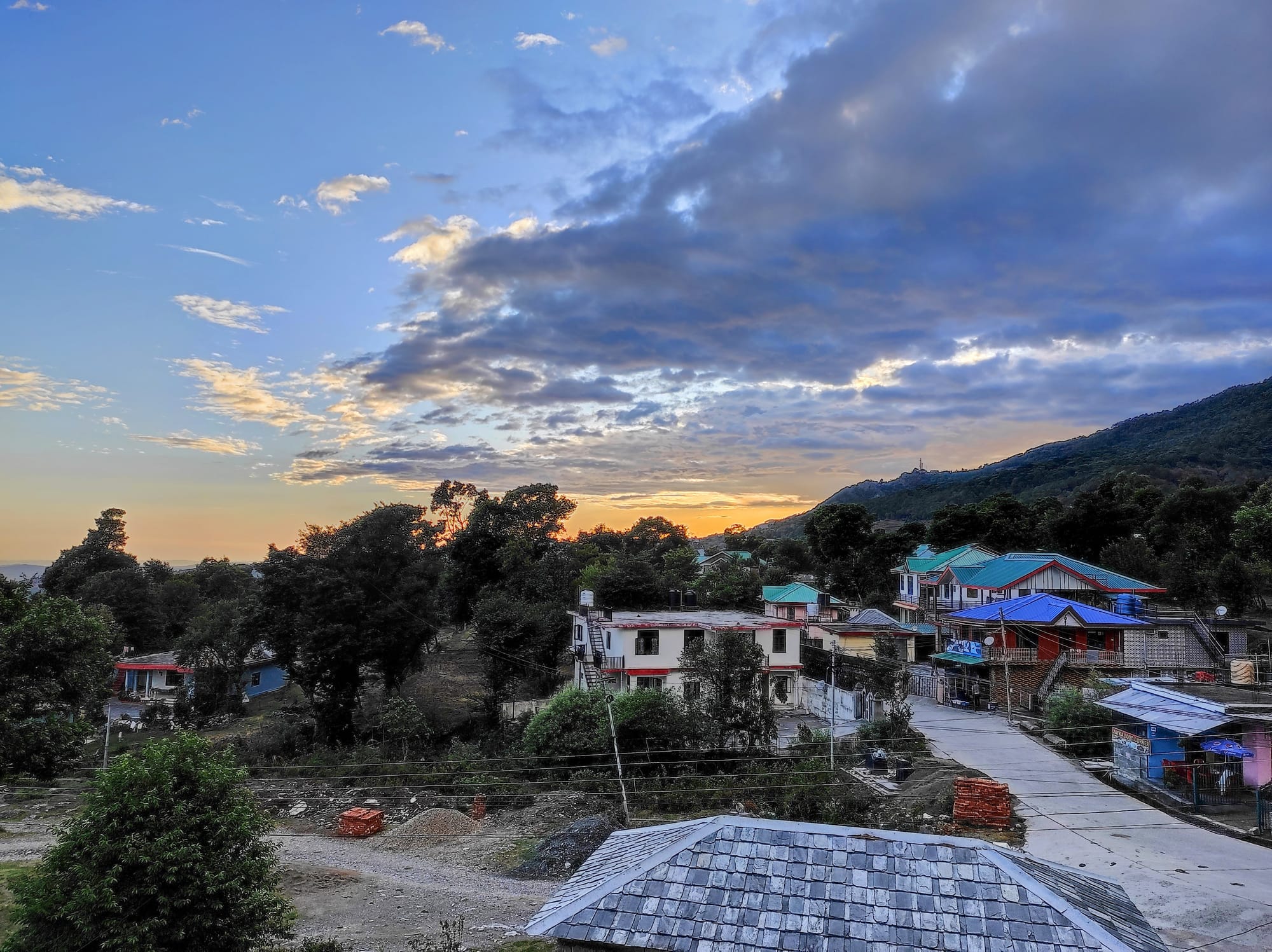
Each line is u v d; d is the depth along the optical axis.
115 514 87.56
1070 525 68.06
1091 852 19.39
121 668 60.12
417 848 24.50
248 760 37.91
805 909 8.66
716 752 30.75
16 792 29.97
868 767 28.16
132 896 12.68
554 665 49.53
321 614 42.84
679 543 100.19
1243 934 15.02
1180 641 39.09
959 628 49.56
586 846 23.03
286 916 14.28
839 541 83.00
